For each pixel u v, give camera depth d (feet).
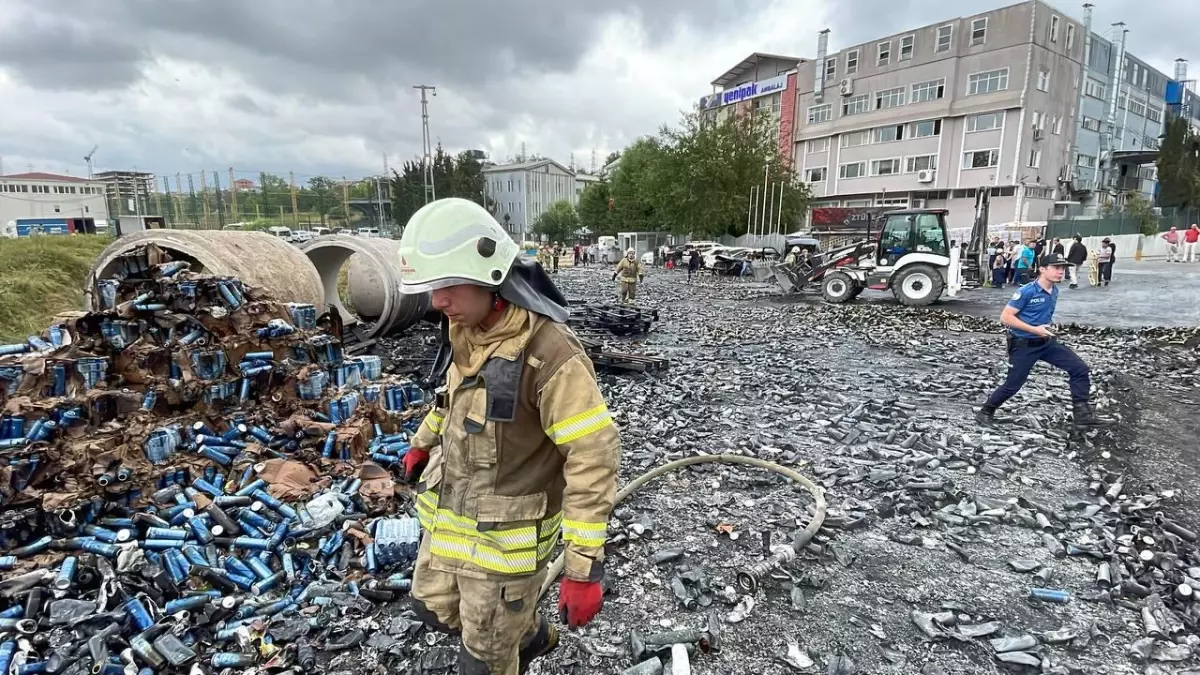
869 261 58.75
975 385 25.26
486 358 5.47
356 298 39.27
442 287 5.01
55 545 10.12
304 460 13.76
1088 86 156.87
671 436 18.95
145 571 9.68
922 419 20.77
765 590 10.68
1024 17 134.82
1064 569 11.52
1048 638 9.37
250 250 26.43
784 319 47.03
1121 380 26.09
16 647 8.04
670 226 141.28
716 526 12.84
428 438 6.89
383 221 213.66
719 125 134.51
